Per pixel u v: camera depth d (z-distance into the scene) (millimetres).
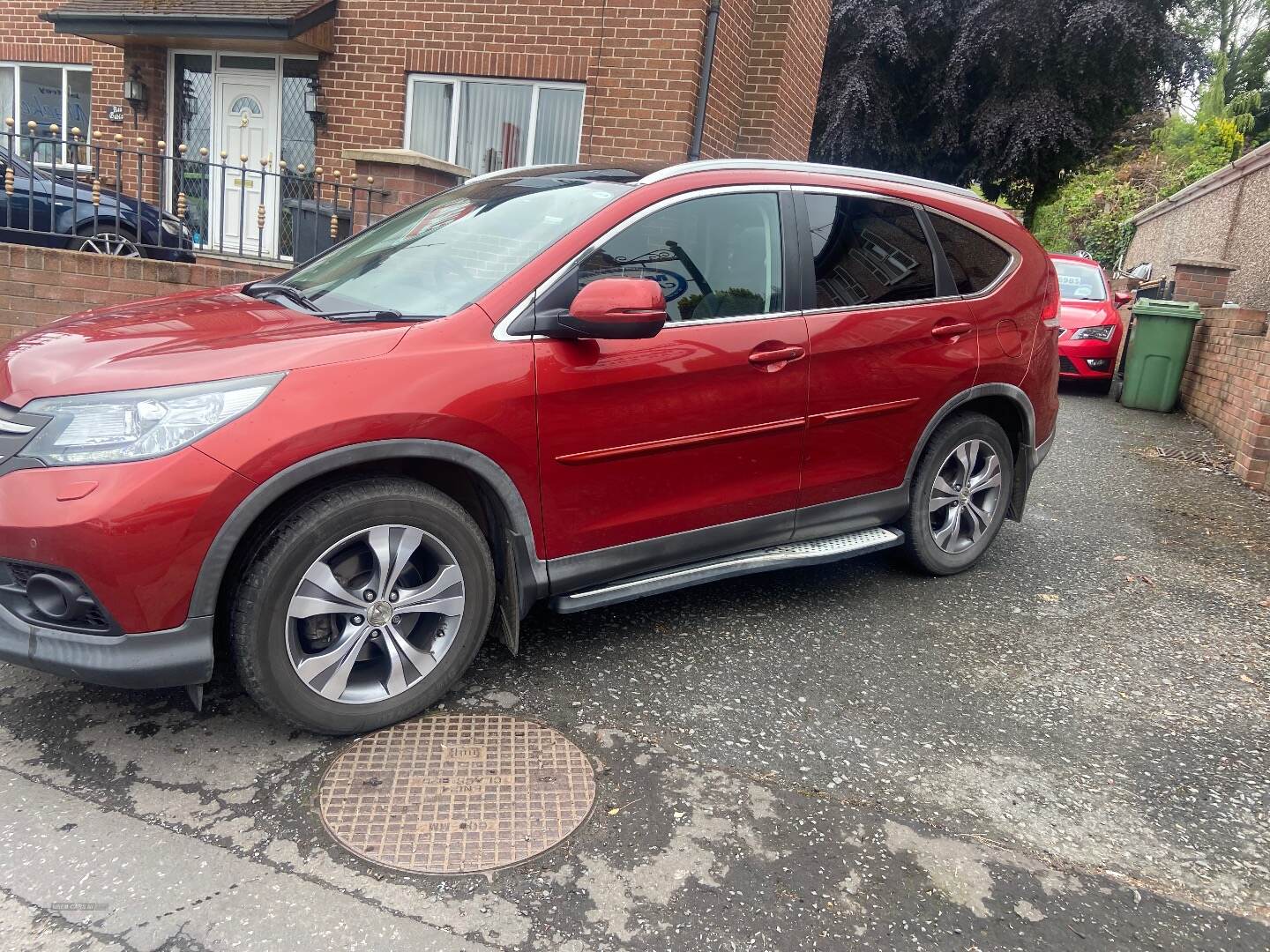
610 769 2678
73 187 6977
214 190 11086
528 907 2131
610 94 9086
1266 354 6633
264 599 2480
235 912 2057
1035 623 3965
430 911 2098
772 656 3475
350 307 3029
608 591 3191
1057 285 4547
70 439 2318
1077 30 17656
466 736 2799
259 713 2867
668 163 3475
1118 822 2604
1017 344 4211
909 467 3982
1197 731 3146
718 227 3326
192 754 2639
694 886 2232
